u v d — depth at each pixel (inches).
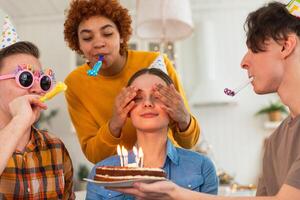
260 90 48.1
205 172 58.4
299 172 41.8
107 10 68.9
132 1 213.0
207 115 223.1
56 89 50.6
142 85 58.6
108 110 72.8
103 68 70.9
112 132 62.9
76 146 221.6
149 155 57.9
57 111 224.4
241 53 223.9
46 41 232.5
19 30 234.2
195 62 225.8
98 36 68.1
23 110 48.3
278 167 50.9
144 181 39.7
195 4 227.9
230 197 41.8
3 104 52.4
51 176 55.2
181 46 228.4
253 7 226.4
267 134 216.8
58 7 221.6
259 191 55.2
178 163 58.6
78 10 69.7
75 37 73.8
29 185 52.7
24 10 223.8
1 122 52.6
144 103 56.8
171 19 133.0
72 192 61.3
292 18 45.9
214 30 227.5
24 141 54.7
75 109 75.9
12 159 52.4
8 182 51.4
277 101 214.2
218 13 229.0
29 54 53.9
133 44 223.1
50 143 57.6
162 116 57.3
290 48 45.4
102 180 43.8
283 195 41.5
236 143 218.8
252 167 215.5
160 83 58.9
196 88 219.3
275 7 47.6
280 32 45.6
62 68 229.6
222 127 220.8
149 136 57.7
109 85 73.1
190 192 41.6
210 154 215.9
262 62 47.0
